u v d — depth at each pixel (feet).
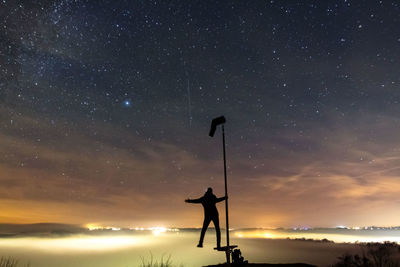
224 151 30.71
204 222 29.94
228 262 28.19
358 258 49.32
